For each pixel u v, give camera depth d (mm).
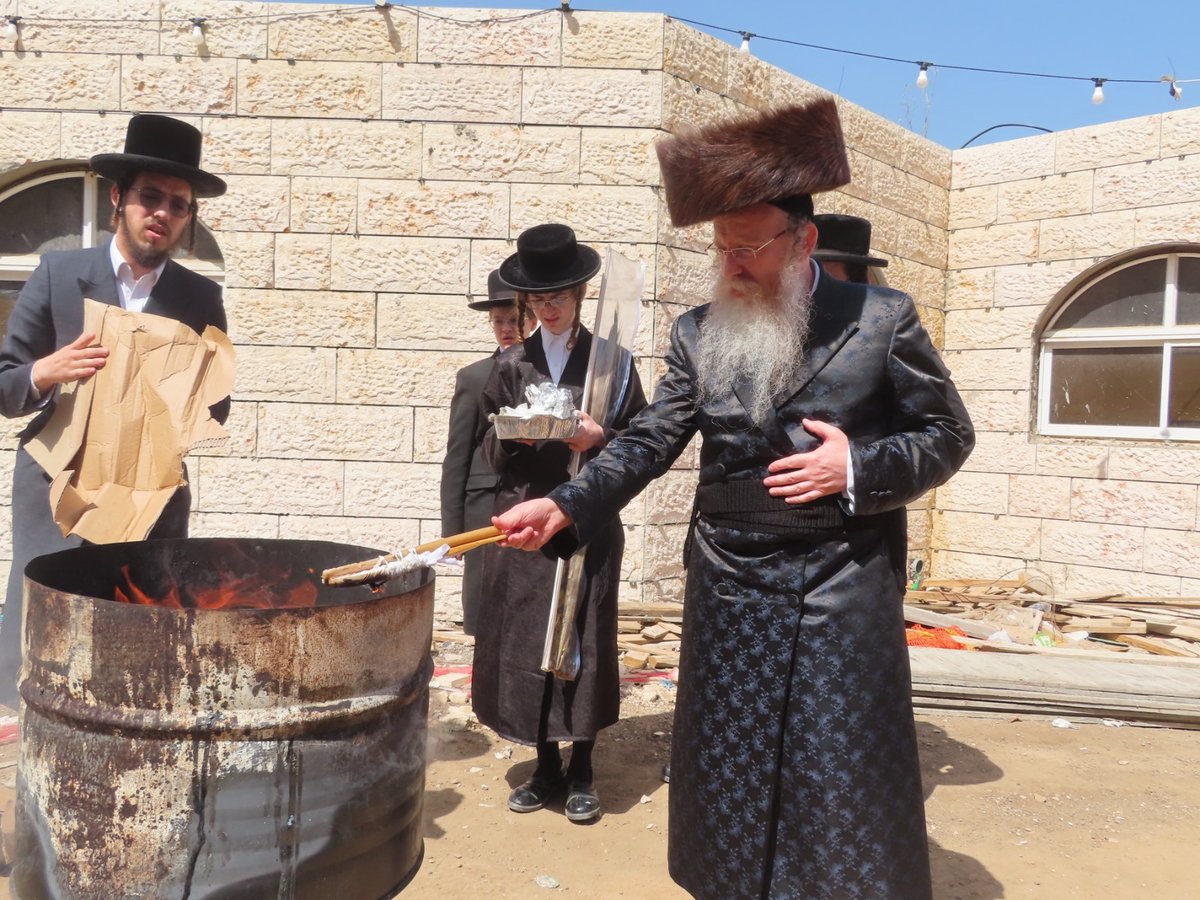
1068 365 8117
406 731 2080
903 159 8141
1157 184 7492
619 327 3236
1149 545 7473
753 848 2023
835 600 2014
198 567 2518
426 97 6211
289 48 6184
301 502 6270
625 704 4719
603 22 6203
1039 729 4555
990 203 8398
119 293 2977
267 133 6184
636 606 5945
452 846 3129
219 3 6141
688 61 6395
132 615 1754
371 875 2008
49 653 1839
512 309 4285
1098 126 7793
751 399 2066
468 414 3941
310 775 1854
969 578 8242
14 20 6105
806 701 1996
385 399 6266
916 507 8398
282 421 6250
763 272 2066
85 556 2252
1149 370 7676
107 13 6129
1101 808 3588
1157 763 4102
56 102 6156
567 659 3186
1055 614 6848
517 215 6242
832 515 2021
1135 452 7555
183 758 1771
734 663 2072
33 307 2904
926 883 2021
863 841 1957
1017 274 8234
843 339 2057
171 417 2596
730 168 1955
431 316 6258
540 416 3023
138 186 2891
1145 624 6434
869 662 2006
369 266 6230
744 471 2109
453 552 2049
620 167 6227
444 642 5859
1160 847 3256
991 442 8328
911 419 2066
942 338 8648
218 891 1799
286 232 6215
